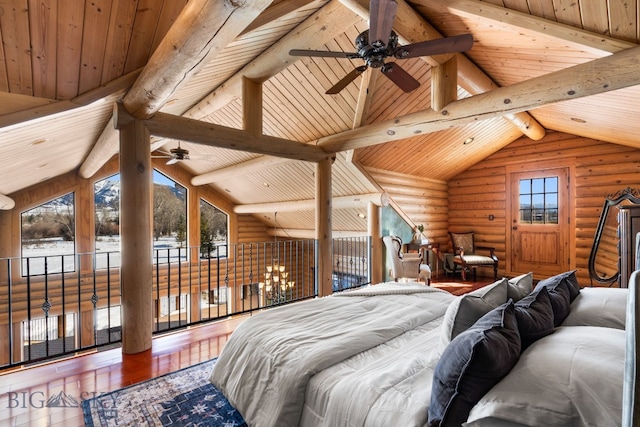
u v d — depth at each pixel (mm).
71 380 2301
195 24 1619
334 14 2721
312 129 4805
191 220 8461
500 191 6391
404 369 1398
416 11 2779
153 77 2211
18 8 1905
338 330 1836
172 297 8219
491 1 2248
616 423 805
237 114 5043
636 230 3305
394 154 5293
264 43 3145
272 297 8570
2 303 5934
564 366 972
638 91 2920
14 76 2133
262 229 9914
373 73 3639
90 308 6855
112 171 7191
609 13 1924
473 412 975
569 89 2467
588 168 5336
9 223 6051
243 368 1760
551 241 5754
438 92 3305
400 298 2416
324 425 1293
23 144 3271
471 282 5926
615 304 1669
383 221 5656
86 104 2441
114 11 2184
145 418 1854
